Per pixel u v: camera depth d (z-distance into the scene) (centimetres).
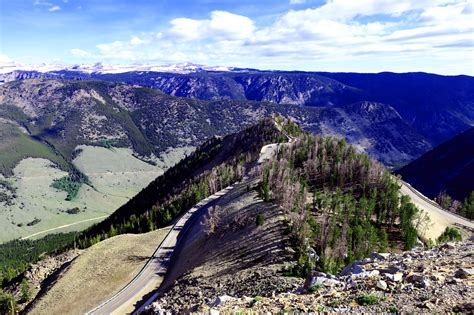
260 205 8906
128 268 9025
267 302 2177
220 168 19062
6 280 12175
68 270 9475
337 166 12131
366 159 12731
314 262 5100
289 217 7412
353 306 1859
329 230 6500
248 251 6419
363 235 6925
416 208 9006
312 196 10619
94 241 16088
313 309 1889
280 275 4534
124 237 11394
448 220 10638
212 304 2455
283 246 6012
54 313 7544
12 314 9231
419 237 8350
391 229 8712
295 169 13400
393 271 2373
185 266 7950
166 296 5856
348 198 9300
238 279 4866
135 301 7381
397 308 1742
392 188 10406
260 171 13188
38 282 10556
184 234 11056
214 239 8250
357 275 2383
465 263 2352
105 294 7838
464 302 1698
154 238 10881
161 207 16712
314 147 14800
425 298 1814
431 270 2256
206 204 13888
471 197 12788
